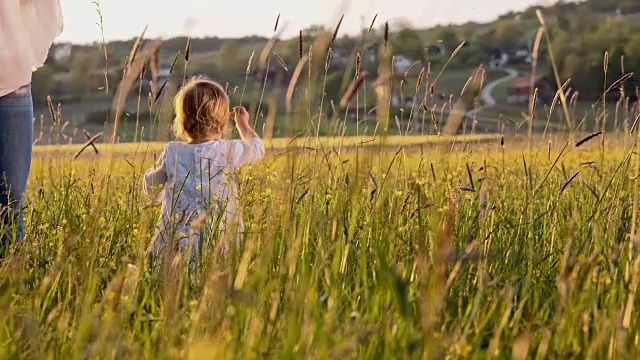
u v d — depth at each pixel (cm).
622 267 305
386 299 261
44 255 360
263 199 369
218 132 475
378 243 333
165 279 275
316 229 331
